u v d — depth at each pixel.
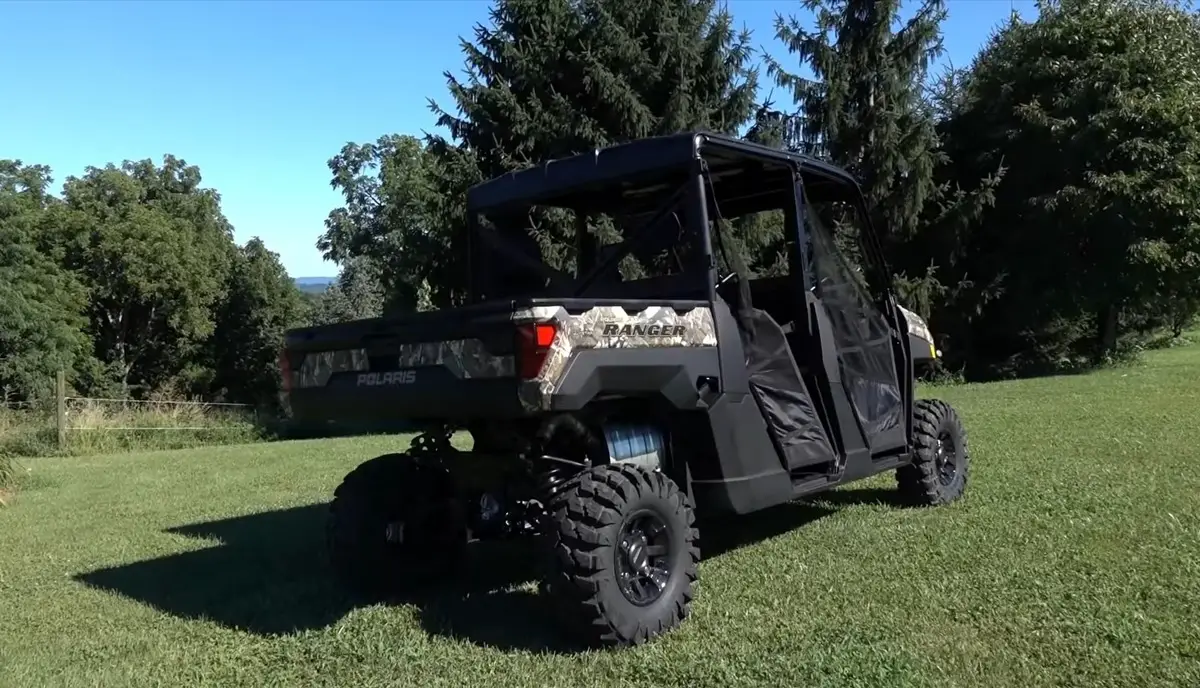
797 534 5.76
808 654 3.71
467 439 7.98
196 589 5.32
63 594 5.33
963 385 18.70
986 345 23.75
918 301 21.55
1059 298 22.31
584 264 5.31
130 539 6.82
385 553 4.91
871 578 4.73
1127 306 22.83
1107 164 21.52
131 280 36.22
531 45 18.16
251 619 4.68
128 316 38.62
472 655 3.96
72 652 4.29
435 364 4.05
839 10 22.20
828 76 21.88
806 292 5.40
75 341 31.62
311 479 9.55
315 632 4.36
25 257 30.92
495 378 3.80
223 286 40.94
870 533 5.67
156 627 4.62
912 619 4.08
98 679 3.90
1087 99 21.52
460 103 18.20
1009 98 22.69
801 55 22.33
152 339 39.53
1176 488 6.47
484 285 5.70
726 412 4.63
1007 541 5.30
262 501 8.30
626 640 3.93
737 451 4.68
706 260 4.63
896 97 21.88
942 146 23.09
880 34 21.73
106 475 10.99
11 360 28.41
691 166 4.72
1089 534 5.34
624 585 3.99
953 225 22.00
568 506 3.96
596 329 3.91
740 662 3.68
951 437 6.64
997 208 22.92
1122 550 4.99
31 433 15.25
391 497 4.94
